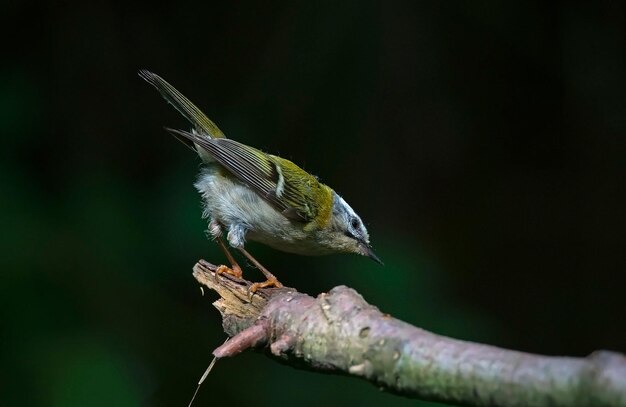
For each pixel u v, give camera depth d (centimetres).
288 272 1103
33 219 1044
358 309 466
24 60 1223
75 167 1188
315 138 1335
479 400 389
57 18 1247
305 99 1331
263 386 1009
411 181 1370
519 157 1409
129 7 1300
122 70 1284
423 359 413
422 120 1377
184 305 1052
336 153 1341
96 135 1237
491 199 1395
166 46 1317
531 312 1358
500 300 1362
